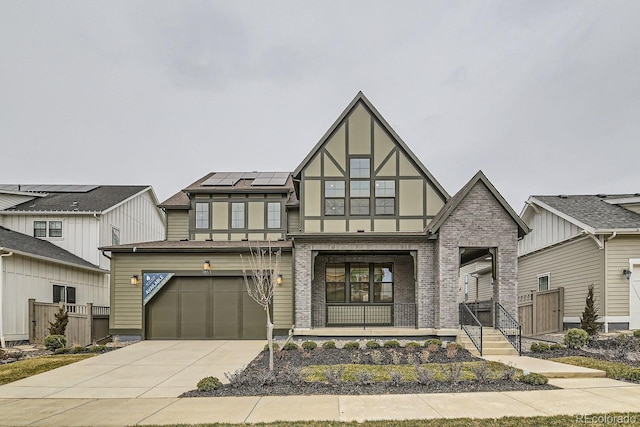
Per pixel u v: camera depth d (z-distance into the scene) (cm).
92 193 2503
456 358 1216
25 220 2153
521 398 802
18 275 1645
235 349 1441
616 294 1575
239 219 1952
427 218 1653
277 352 1291
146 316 1686
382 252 1683
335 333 1549
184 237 2014
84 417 731
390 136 1692
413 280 1745
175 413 743
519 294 2311
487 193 1541
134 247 1681
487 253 1656
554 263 1945
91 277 2150
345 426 657
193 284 1712
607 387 886
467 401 786
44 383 994
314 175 1673
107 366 1179
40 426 689
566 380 957
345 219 1653
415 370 1039
